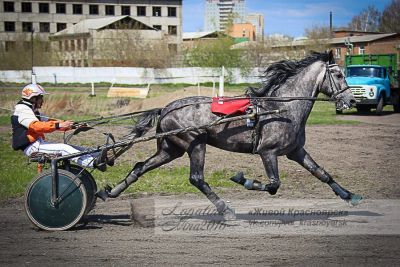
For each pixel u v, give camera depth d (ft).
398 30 257.34
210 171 41.42
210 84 168.25
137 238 24.68
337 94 28.73
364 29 306.55
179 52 203.82
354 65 94.63
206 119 27.17
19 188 35.37
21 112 26.55
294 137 27.58
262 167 43.37
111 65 213.05
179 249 22.86
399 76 96.32
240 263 20.94
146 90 104.53
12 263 21.15
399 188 36.27
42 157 26.66
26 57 207.51
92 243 23.90
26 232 25.91
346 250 22.61
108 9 303.48
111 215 29.45
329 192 35.01
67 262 21.25
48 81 169.78
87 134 61.36
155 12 307.37
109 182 36.91
